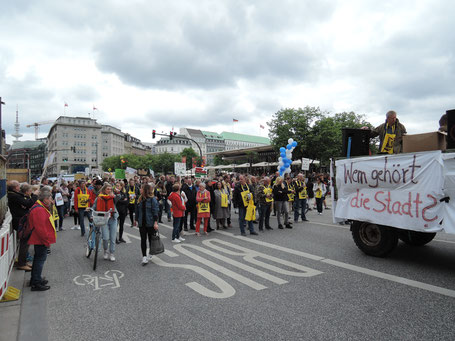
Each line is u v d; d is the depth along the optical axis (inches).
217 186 415.8
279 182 410.6
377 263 235.6
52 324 149.0
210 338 132.1
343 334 132.7
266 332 135.9
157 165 3767.2
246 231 398.0
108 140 5059.1
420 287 184.9
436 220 206.8
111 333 138.9
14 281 213.9
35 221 193.6
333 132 1279.5
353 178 263.3
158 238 252.2
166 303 171.2
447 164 202.8
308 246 299.4
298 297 174.6
